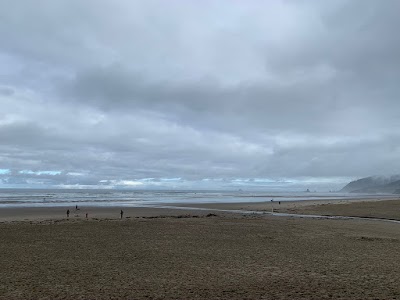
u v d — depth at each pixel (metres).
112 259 14.56
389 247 17.95
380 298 9.31
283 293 9.79
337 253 16.20
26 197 92.69
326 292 9.88
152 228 25.31
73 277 11.52
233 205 62.97
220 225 27.61
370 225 29.89
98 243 18.61
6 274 11.78
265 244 18.72
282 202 78.25
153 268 12.98
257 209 52.66
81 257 14.91
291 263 13.97
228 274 12.09
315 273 12.25
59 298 9.22
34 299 9.11
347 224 30.30
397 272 12.42
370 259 14.81
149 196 115.50
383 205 58.91
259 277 11.68
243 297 9.40
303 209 51.72
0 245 17.64
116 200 80.38
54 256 15.05
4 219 33.91
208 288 10.30
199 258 14.91
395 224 31.45
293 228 26.27
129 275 11.88
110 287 10.37
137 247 17.50
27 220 32.62
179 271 12.52
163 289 10.19
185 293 9.77
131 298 9.28
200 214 42.94
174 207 56.38
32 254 15.42
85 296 9.42
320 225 28.89
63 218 35.12
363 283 10.89
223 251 16.59
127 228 25.20
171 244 18.48
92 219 33.53
